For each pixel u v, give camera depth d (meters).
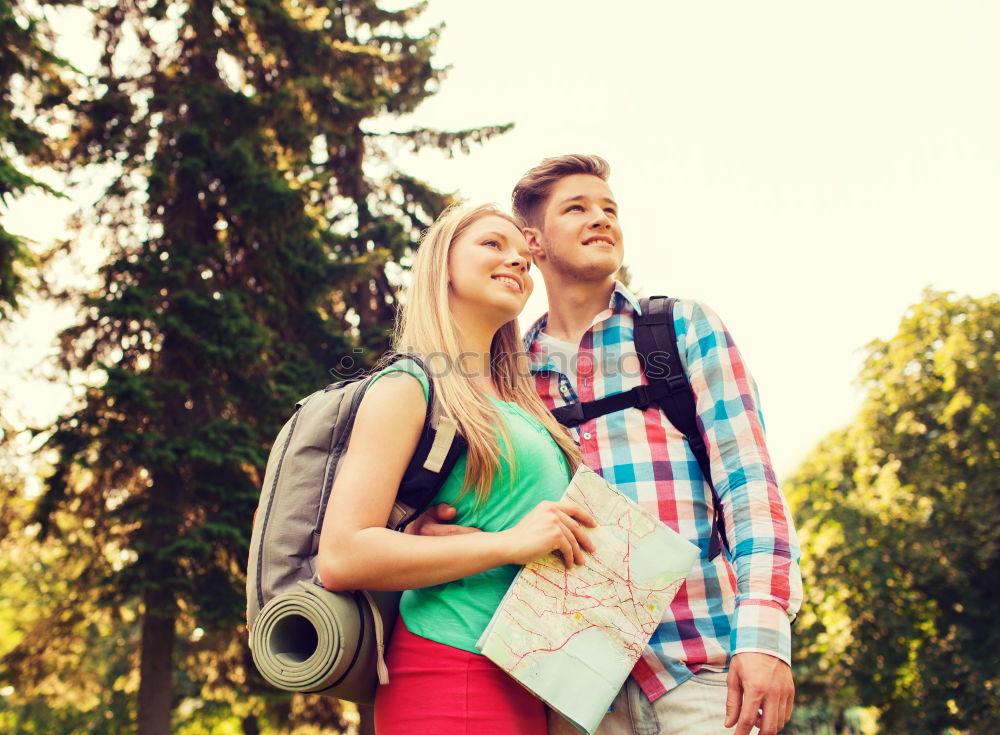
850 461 20.03
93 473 10.70
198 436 10.63
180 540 9.76
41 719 17.12
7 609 19.77
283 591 1.37
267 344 11.20
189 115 12.08
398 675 1.41
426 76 15.20
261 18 12.22
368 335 13.07
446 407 1.50
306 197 12.23
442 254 1.72
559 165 2.18
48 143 11.84
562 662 1.35
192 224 11.44
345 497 1.37
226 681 12.26
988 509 15.77
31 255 9.48
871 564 16.64
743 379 1.78
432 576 1.35
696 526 1.79
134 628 16.66
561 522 1.43
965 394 16.78
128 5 12.27
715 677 1.68
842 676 16.98
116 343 11.38
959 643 15.78
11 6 10.55
